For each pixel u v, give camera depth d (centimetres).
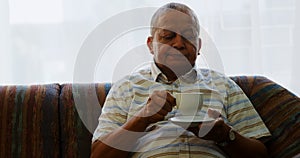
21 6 216
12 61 216
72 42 217
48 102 175
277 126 163
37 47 217
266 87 176
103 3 217
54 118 172
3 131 170
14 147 168
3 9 213
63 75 219
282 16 221
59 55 218
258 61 219
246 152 153
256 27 218
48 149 169
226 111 166
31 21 217
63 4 216
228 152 154
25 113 172
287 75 221
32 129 170
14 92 177
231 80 173
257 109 172
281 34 222
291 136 157
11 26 216
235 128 164
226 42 220
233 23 219
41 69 218
